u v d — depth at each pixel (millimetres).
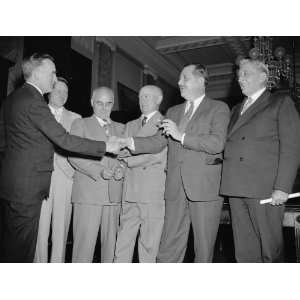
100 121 2512
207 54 8305
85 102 5379
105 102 2469
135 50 7270
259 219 1729
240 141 1828
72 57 5117
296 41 6824
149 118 2438
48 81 2047
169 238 2035
